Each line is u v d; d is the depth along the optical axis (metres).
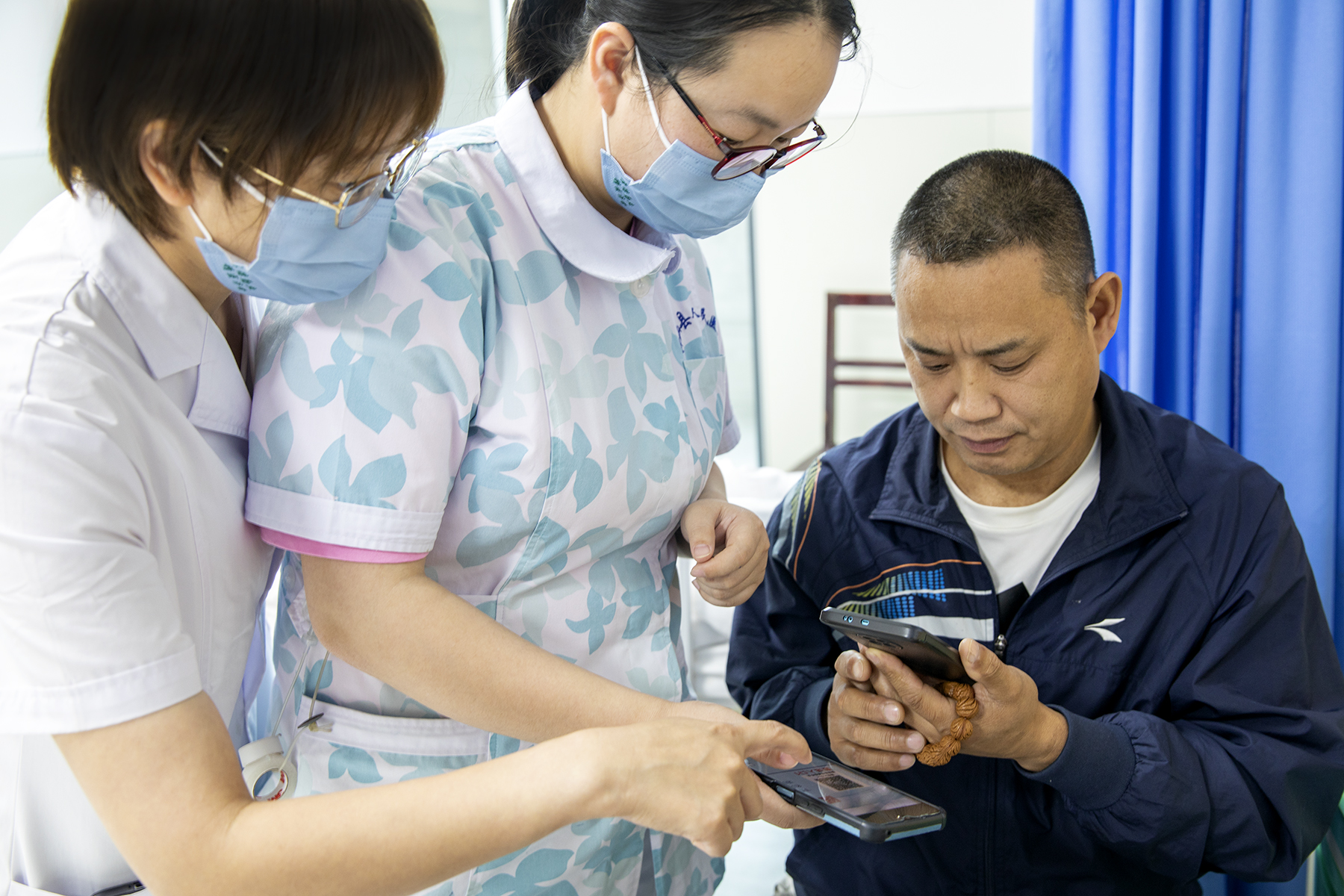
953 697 0.96
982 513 1.18
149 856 0.60
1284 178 1.53
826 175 3.25
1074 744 0.98
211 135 0.62
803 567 1.25
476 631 0.74
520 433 0.80
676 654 0.98
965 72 2.87
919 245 1.01
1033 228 0.97
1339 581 1.58
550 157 0.86
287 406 0.74
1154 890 1.13
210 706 0.64
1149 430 1.15
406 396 0.74
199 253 0.73
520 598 0.85
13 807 0.74
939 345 1.01
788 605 1.27
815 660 1.26
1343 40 1.47
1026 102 2.87
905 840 1.17
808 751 0.75
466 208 0.82
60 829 0.75
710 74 0.77
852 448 1.28
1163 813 0.99
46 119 0.64
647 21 0.77
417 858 0.61
